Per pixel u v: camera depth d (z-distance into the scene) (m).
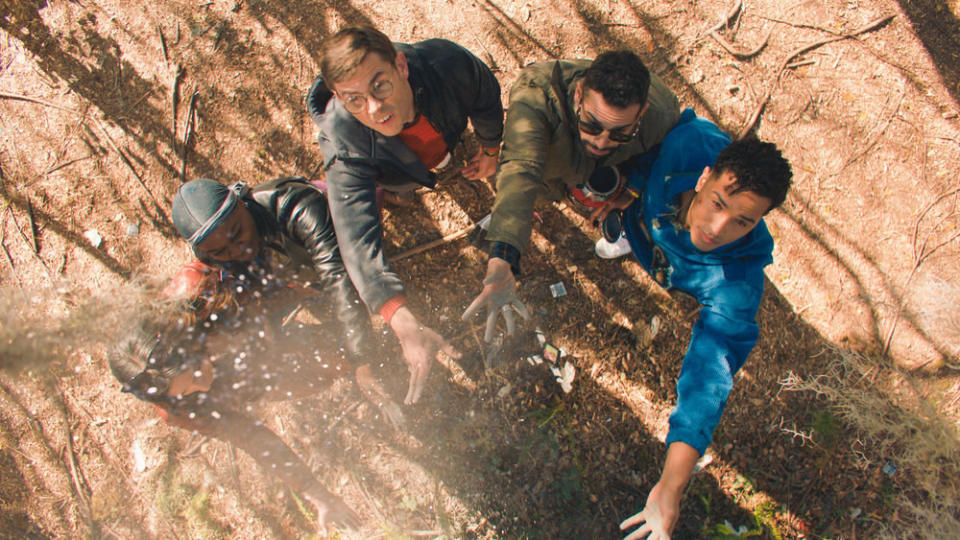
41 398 3.05
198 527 2.99
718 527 2.95
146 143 3.19
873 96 3.24
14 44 3.21
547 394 3.06
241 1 3.27
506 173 2.17
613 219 2.71
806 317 3.12
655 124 2.24
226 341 2.51
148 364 2.24
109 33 3.23
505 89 3.29
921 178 3.19
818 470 2.99
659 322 3.12
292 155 3.22
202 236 2.20
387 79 1.87
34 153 3.18
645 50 3.31
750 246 2.13
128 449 3.04
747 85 3.27
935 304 3.08
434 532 2.94
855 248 3.16
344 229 2.25
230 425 2.74
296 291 2.76
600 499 2.96
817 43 3.29
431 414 3.05
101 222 3.16
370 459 3.03
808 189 3.20
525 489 2.97
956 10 3.27
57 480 3.03
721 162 1.88
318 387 2.94
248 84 3.23
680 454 1.96
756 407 3.04
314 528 2.98
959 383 3.02
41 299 3.03
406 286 3.14
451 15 3.31
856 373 3.05
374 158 2.19
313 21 3.28
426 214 3.20
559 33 3.31
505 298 2.20
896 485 2.96
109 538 2.99
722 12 3.32
